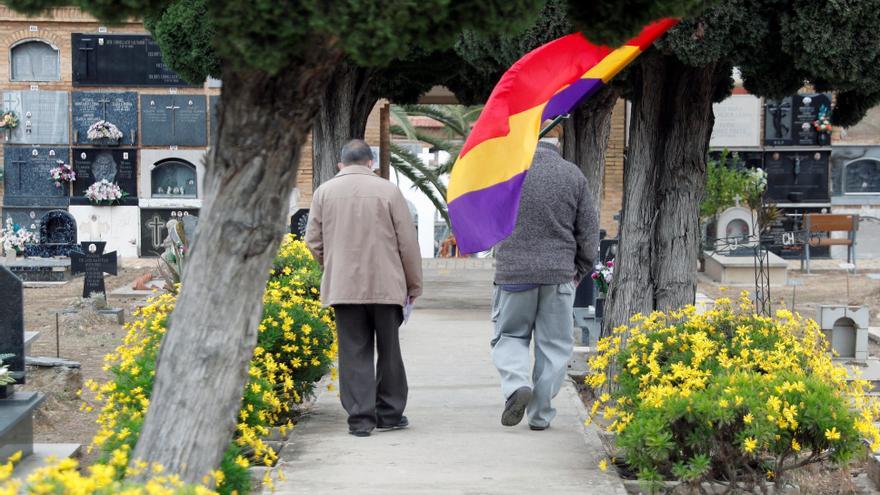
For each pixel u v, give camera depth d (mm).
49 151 41875
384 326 12797
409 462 11469
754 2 12188
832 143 41781
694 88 14531
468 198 11195
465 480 10758
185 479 6676
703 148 14820
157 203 41719
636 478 11508
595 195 24406
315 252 12898
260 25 5828
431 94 36781
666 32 12297
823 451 11484
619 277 15133
